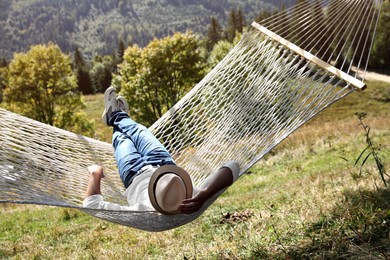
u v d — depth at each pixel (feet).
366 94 113.39
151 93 86.74
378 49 149.48
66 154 14.61
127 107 15.83
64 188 12.91
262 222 16.43
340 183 20.35
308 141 51.13
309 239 13.08
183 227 19.26
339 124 64.44
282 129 13.65
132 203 13.14
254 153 13.56
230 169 11.58
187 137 16.61
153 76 85.71
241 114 15.64
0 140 13.29
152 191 11.10
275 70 15.76
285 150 47.55
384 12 148.36
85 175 14.28
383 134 46.60
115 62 306.14
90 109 146.72
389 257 10.55
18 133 14.02
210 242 16.02
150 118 86.74
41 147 14.17
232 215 19.19
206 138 16.10
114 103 15.61
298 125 13.29
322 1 15.55
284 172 36.86
